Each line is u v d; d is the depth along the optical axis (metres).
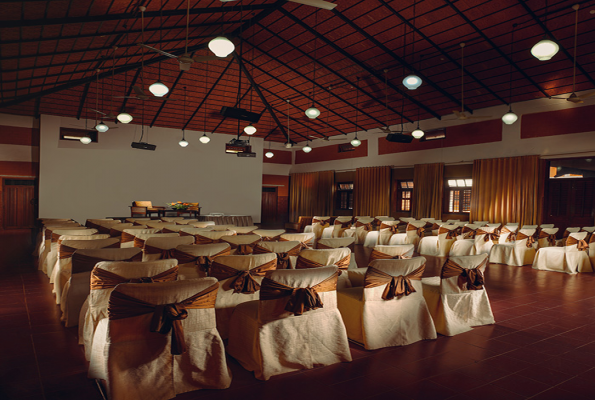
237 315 3.13
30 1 5.89
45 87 11.12
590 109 9.43
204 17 8.91
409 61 9.88
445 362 3.15
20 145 13.72
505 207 11.02
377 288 3.39
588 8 6.94
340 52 10.10
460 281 3.94
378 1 8.01
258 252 4.07
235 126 15.78
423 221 10.18
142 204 13.21
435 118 12.91
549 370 3.05
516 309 4.83
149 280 2.86
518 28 7.85
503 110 11.14
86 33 7.85
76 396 2.50
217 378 2.61
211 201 16.09
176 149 15.41
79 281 3.79
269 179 18.62
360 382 2.77
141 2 7.22
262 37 10.39
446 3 7.62
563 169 10.25
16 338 3.52
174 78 12.05
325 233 10.84
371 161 15.26
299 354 2.94
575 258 7.45
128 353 2.31
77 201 13.58
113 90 12.03
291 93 13.14
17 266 7.06
